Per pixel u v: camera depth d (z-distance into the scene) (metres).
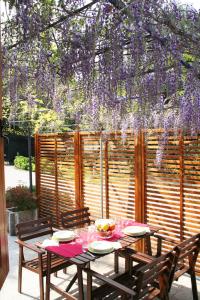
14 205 5.49
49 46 1.93
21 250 3.30
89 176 4.77
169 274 2.57
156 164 3.71
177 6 1.94
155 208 3.89
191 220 3.56
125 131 3.82
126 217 4.26
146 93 2.32
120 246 2.91
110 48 1.93
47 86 2.20
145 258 3.16
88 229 3.43
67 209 5.20
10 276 3.71
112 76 2.08
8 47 1.88
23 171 13.27
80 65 1.94
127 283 2.79
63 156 5.20
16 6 1.71
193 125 2.97
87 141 4.74
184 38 2.05
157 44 2.04
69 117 3.54
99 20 1.77
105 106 2.47
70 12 1.77
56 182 5.36
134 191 4.12
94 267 3.92
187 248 2.76
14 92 2.34
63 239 3.04
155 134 3.66
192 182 3.51
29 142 6.08
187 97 2.69
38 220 3.53
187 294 3.30
